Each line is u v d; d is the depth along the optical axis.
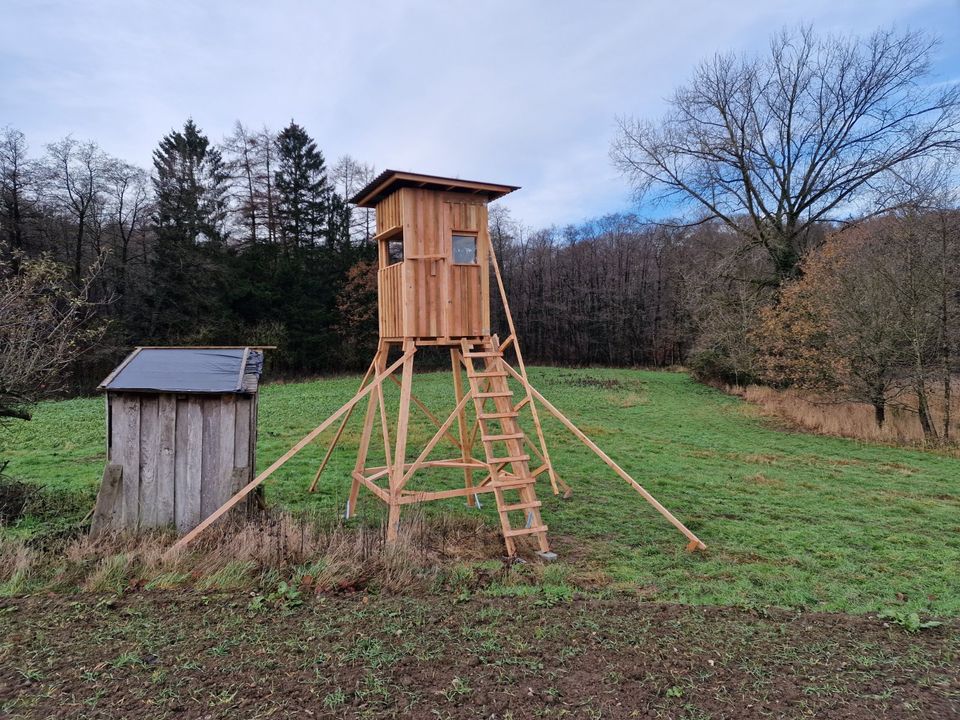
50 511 7.39
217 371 7.05
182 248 32.19
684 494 10.45
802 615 5.25
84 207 29.94
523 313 52.62
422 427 16.42
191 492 6.74
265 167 41.53
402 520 7.86
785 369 22.64
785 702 3.70
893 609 5.51
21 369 7.78
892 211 20.42
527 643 4.41
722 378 30.73
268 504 8.70
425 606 5.09
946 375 16.73
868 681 3.98
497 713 3.51
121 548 6.02
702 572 6.84
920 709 3.63
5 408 8.01
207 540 6.29
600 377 33.84
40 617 4.60
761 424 19.72
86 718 3.34
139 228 33.59
